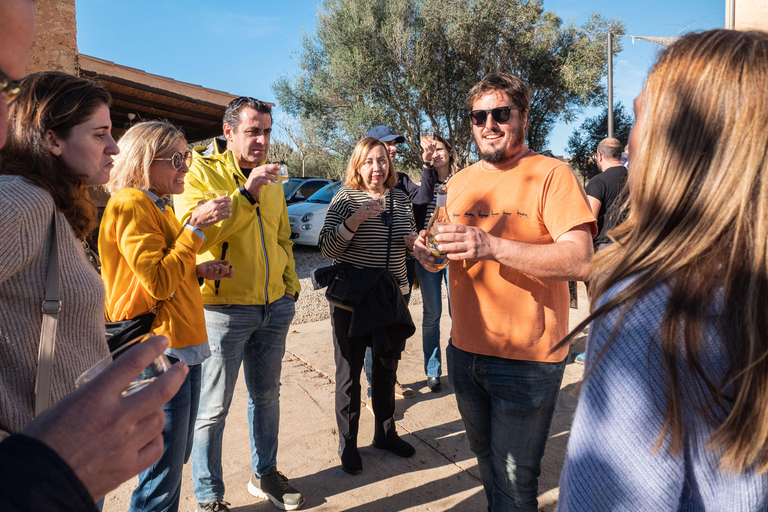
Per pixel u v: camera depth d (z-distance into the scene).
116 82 7.65
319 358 4.13
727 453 0.58
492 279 1.75
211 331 2.15
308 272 7.36
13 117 1.09
